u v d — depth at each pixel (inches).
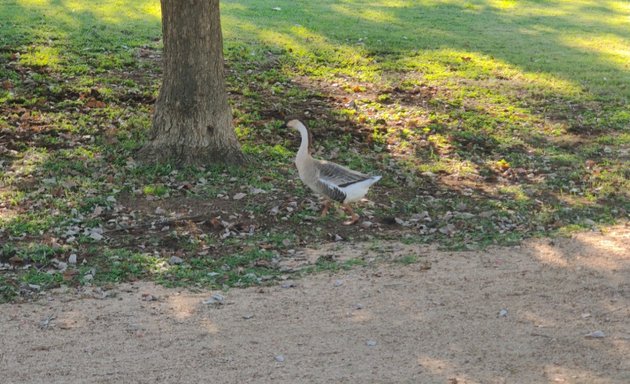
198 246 418.0
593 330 334.6
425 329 333.7
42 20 841.5
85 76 689.6
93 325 332.8
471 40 920.9
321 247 425.7
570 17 1083.3
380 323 338.6
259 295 365.4
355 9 1035.3
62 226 431.2
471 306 356.8
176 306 352.2
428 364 304.5
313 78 748.0
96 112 610.5
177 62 519.2
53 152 534.0
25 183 486.0
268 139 585.9
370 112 669.9
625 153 607.8
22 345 314.7
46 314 341.4
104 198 468.8
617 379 294.8
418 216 471.5
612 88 767.7
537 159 589.9
